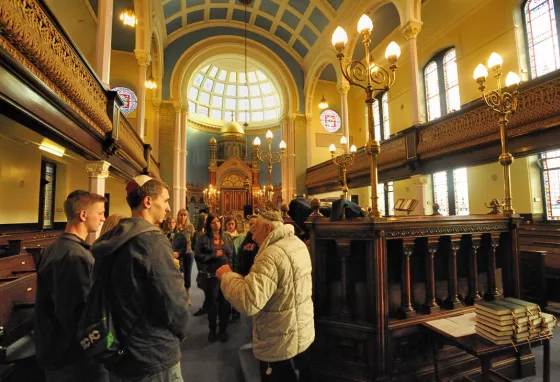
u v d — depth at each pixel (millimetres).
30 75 2578
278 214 2225
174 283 1391
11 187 7738
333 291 2781
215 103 22406
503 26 9406
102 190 5246
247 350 3375
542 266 5168
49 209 10641
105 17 5387
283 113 18438
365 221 2508
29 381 2285
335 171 14773
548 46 8516
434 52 12180
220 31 17391
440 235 2781
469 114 7488
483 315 2324
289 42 18094
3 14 2170
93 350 1257
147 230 1428
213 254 3854
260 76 21984
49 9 2922
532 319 2268
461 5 10844
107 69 5359
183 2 14523
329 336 2676
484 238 3172
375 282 2479
